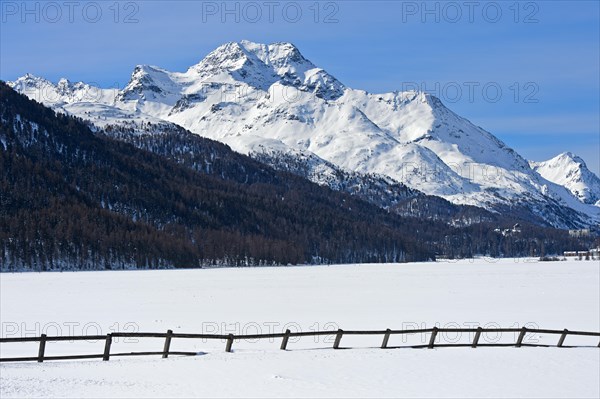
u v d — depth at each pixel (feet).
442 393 99.81
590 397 101.40
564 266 595.06
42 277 425.28
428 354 129.90
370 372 112.16
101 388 94.32
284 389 97.96
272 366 114.42
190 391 94.63
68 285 350.23
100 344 151.64
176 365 113.60
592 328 182.09
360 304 246.47
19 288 329.52
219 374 106.93
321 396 94.84
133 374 105.09
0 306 240.32
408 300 263.08
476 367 119.55
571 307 234.58
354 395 96.27
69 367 110.11
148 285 351.05
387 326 181.88
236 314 212.43
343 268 590.55
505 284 355.77
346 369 113.91
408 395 97.66
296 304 247.09
